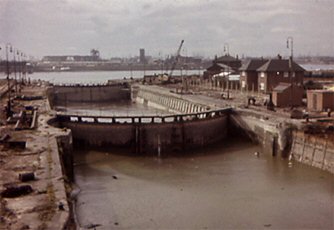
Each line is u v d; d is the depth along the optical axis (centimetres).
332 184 6147
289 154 7612
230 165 7388
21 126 7488
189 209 5234
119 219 4881
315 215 5038
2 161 5181
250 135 9088
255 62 14188
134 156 8250
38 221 3422
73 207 4906
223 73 17612
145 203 5431
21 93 13875
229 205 5375
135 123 8656
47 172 4744
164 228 4644
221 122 9638
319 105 9112
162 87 17662
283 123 7769
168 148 8781
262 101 10850
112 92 18975
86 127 8750
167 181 6462
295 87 9956
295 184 6194
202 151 8656
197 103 11700
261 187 6097
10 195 4006
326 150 6719
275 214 5069
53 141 6275
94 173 6944
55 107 15788
